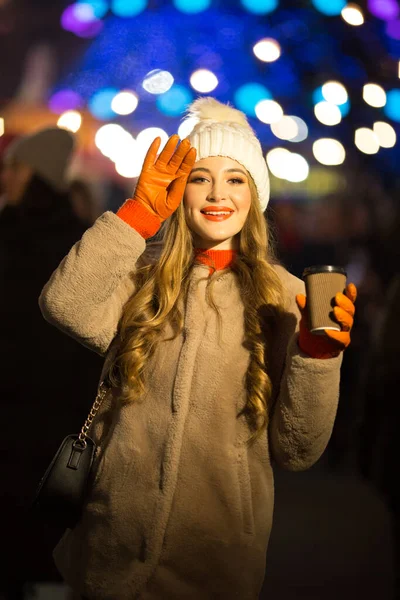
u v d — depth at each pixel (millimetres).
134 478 3715
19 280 5457
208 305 3869
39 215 5527
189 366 3740
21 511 5336
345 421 9547
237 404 3742
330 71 9125
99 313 3781
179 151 3781
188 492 3695
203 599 3723
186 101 8633
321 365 3502
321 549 6789
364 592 5922
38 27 12594
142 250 3730
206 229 3928
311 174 11414
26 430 5375
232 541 3709
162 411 3738
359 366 9500
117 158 8438
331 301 3439
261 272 3912
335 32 9062
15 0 12555
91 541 3785
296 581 6105
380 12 8586
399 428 4875
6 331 5410
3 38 12688
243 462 3732
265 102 8484
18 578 5340
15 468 5352
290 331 3830
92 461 3852
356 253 10953
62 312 3703
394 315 4859
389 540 7016
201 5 8883
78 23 9602
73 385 5426
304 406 3562
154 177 3771
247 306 3861
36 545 5336
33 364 5398
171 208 3775
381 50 9055
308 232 11477
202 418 3721
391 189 11047
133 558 3715
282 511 7824
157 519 3664
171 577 3705
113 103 8359
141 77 9016
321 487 8734
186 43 9133
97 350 3900
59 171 5598
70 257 3699
